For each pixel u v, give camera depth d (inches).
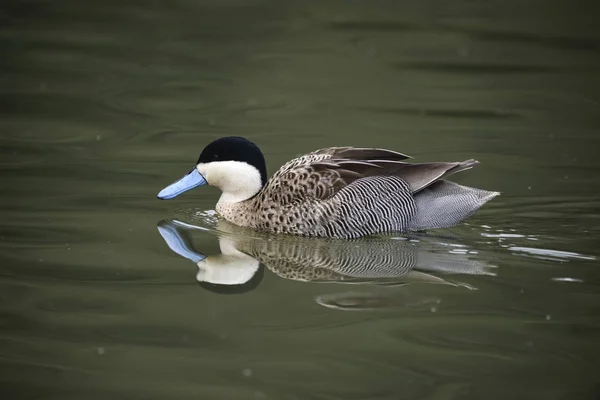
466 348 394.6
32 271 474.3
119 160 677.9
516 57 952.9
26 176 637.3
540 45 992.2
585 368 378.9
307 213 545.0
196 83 875.4
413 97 837.8
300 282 470.3
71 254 500.4
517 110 804.0
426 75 899.4
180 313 429.7
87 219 559.8
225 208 579.5
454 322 419.5
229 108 808.9
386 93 848.9
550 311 429.7
